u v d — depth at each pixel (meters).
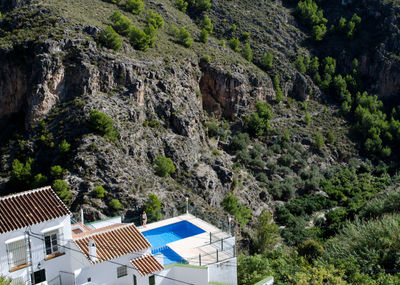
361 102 117.56
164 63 87.50
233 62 104.31
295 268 36.00
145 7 113.75
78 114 69.81
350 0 141.75
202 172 76.31
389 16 130.38
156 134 76.88
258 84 106.25
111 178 63.72
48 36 74.06
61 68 72.75
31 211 26.19
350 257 34.44
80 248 26.64
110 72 76.12
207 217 42.06
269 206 84.06
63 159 65.62
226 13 130.50
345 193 91.94
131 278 27.86
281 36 129.00
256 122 100.31
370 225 38.34
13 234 24.81
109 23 89.25
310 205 85.00
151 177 69.25
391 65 122.62
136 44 85.81
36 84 71.25
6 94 74.00
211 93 99.44
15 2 89.81
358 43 130.25
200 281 27.45
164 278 27.97
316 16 136.50
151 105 79.81
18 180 63.84
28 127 71.31
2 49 72.94
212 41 111.31
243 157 92.75
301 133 107.19
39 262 25.98
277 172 95.38
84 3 97.62
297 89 118.38
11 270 24.75
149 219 55.34
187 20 121.25
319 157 103.94
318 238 70.62
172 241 33.34
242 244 66.06
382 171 101.50
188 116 83.31
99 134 68.12
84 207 58.00
